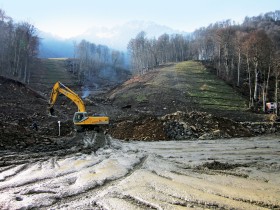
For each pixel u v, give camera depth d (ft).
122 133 97.30
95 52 577.43
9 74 226.17
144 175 46.91
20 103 141.38
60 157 60.85
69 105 163.84
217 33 275.80
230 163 58.39
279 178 46.70
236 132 106.32
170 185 42.01
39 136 77.97
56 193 38.52
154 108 166.09
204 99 184.24
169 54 364.38
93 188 41.27
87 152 67.36
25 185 42.47
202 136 97.55
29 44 250.37
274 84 218.18
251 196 38.47
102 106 169.89
